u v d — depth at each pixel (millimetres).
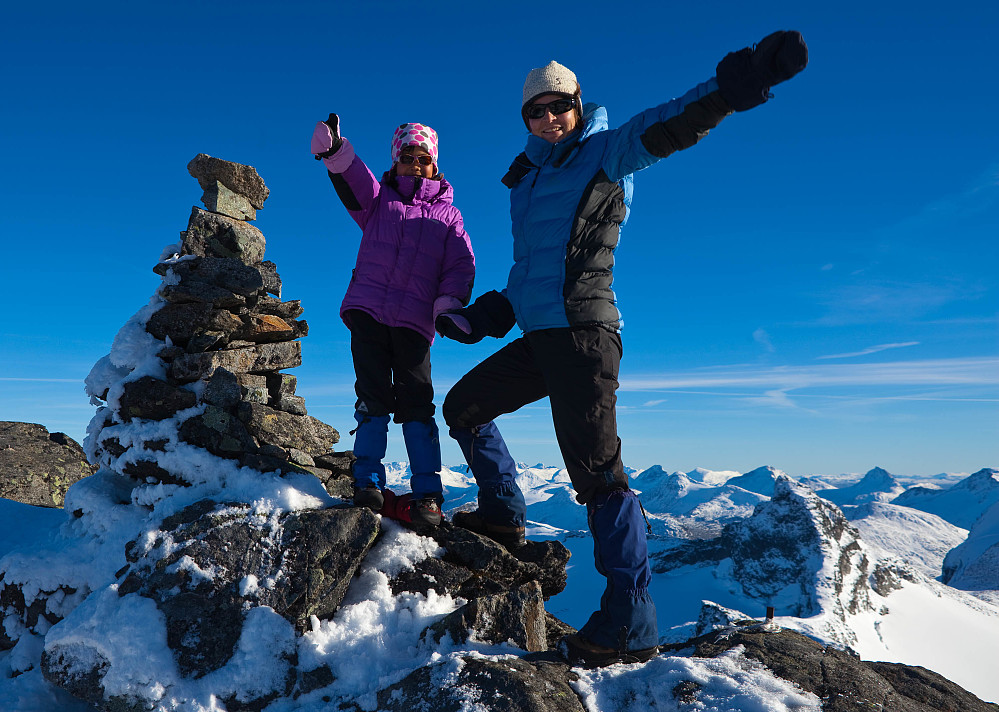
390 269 4043
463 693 2670
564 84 3320
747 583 125188
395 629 3482
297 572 3451
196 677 3182
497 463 4117
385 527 3932
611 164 3121
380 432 4008
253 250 4688
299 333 4816
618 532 3045
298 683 3156
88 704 3363
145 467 4125
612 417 3229
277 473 4023
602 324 3279
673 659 2975
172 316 4332
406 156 4234
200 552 3504
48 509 5340
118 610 3320
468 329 3676
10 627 3656
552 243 3305
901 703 2678
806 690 2742
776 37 2475
